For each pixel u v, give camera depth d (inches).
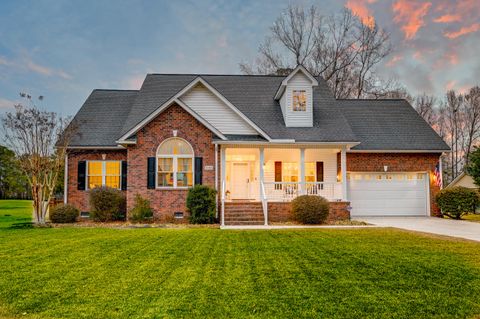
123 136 679.7
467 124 1684.3
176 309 203.5
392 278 265.6
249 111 808.3
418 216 812.6
